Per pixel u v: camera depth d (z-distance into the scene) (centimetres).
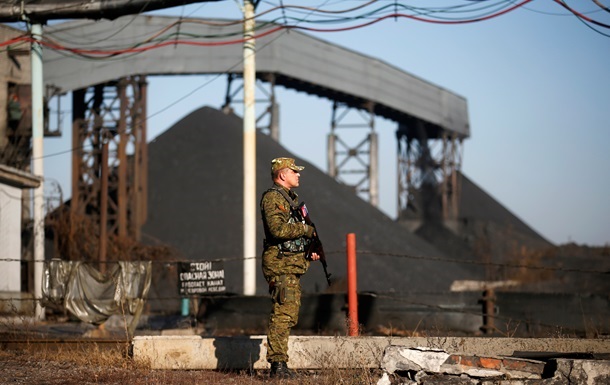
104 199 3934
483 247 13525
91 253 5597
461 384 1321
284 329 1527
